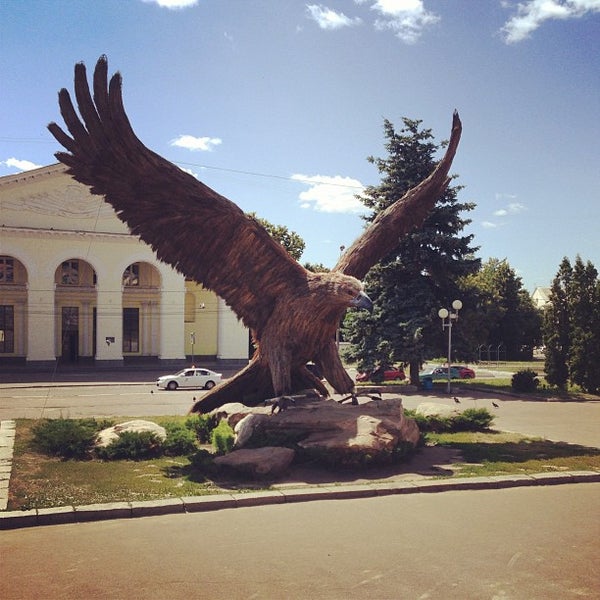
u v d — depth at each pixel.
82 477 9.23
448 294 31.39
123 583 5.53
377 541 6.70
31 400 26.23
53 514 7.34
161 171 10.37
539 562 6.10
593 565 6.04
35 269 43.00
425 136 31.22
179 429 12.09
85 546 6.51
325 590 5.41
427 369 46.56
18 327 45.06
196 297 51.50
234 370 46.09
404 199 13.41
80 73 9.48
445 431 14.90
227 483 9.10
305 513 7.81
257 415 11.54
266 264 11.85
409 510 7.98
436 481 9.29
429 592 5.38
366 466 10.16
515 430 16.22
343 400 12.37
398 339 30.08
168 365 46.91
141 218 10.88
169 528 7.14
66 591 5.36
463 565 6.00
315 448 10.16
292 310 11.94
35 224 43.06
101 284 45.03
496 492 9.05
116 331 45.47
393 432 10.94
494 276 68.06
